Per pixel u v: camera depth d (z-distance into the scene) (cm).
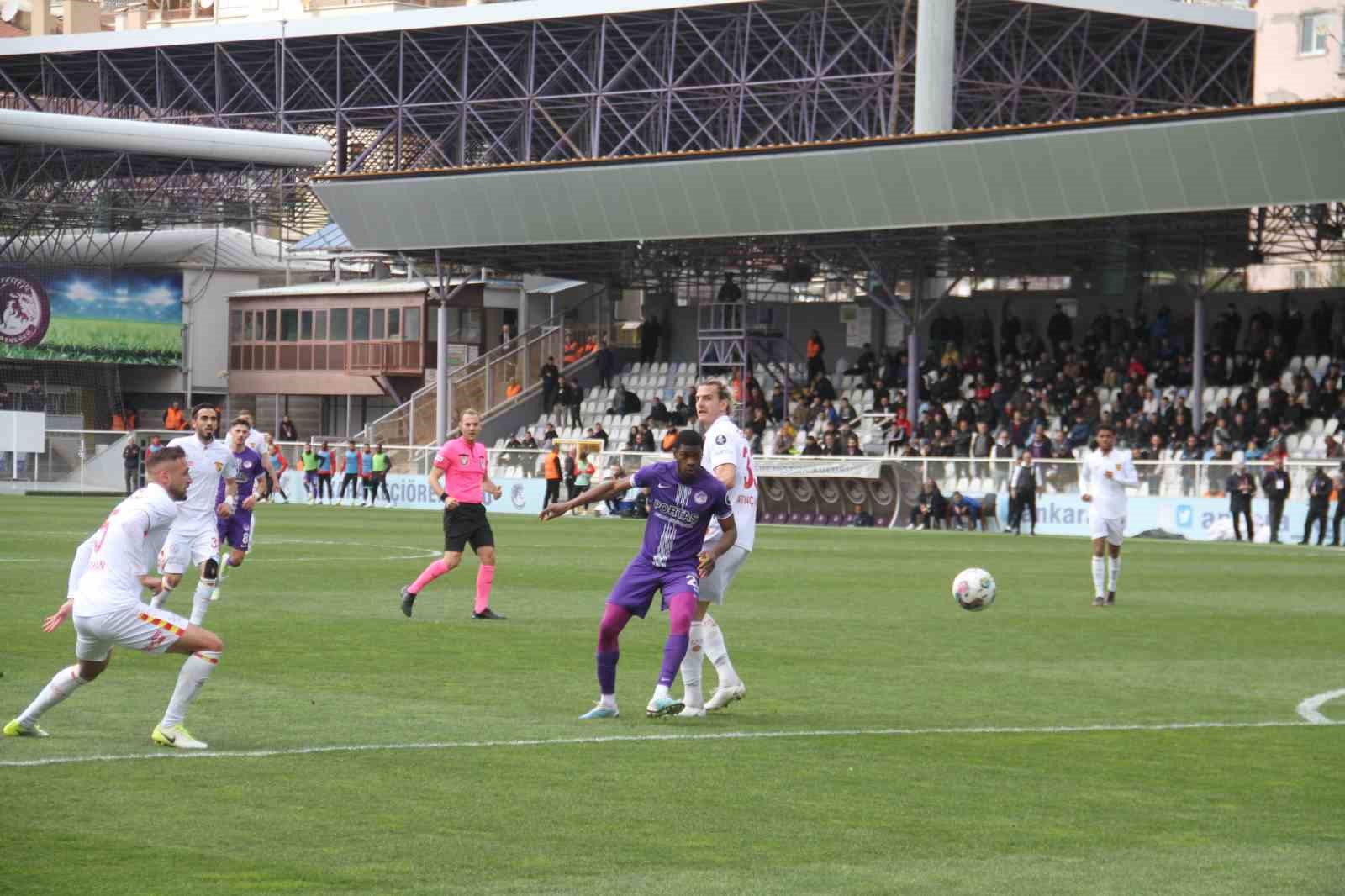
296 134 10306
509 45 10319
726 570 1744
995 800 1315
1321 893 1043
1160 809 1286
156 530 1472
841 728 1661
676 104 10319
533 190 7981
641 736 1586
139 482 8894
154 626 1448
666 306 9994
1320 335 7494
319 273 11656
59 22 13962
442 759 1449
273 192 10638
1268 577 3972
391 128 10631
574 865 1095
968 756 1509
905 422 7781
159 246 11406
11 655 2119
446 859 1105
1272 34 9494
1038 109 9938
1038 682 2044
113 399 11006
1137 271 8581
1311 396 6969
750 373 9112
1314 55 9306
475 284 10281
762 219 7544
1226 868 1104
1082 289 8788
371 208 8475
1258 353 7519
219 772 1373
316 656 2188
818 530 6462
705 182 7550
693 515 1673
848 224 7356
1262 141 6347
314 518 6681
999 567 4284
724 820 1233
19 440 8794
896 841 1175
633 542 5116
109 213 10706
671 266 9062
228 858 1098
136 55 10894
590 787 1343
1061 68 9856
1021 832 1205
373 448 8269
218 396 11331
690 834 1187
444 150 11150
